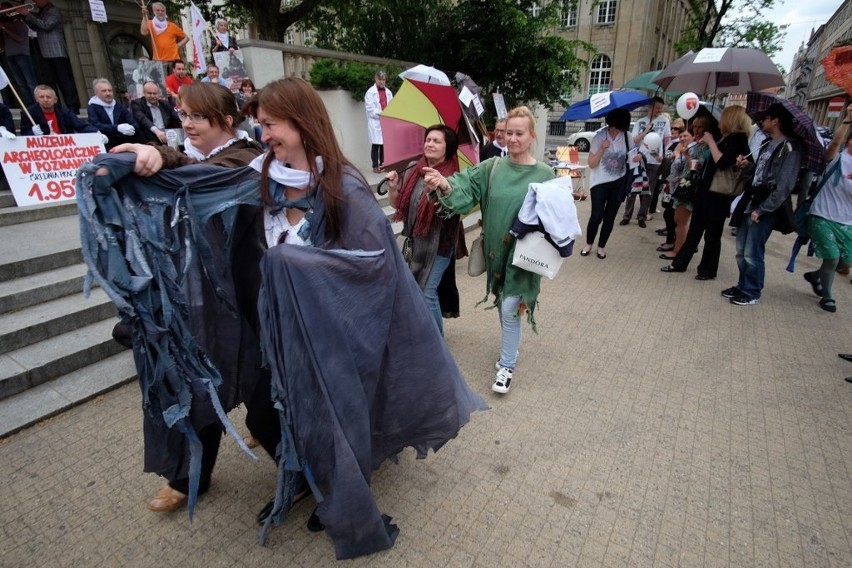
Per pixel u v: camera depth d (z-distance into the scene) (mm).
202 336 1945
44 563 1961
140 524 2154
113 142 5801
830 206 4398
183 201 1719
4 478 2396
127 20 12578
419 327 1940
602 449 2682
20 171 4875
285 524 2166
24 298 3506
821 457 2643
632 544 2086
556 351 3791
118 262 1549
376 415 1984
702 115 5258
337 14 14375
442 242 3148
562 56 12797
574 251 6602
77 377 3162
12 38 6527
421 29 13375
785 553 2053
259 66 7961
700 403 3129
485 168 2963
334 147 1683
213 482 2410
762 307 4730
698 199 5383
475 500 2316
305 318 1618
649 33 28125
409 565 1970
